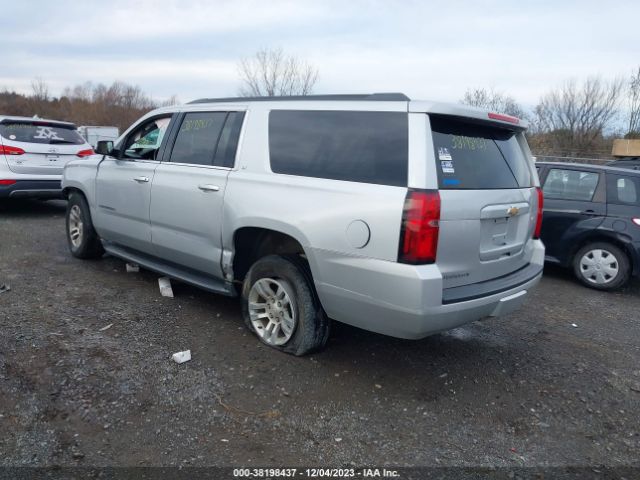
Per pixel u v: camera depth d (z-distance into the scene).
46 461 2.72
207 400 3.38
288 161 3.91
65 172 6.31
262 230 4.07
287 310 3.99
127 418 3.13
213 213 4.29
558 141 29.19
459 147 3.55
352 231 3.37
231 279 4.35
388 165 3.35
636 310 5.96
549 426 3.38
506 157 4.01
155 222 4.91
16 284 5.20
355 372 3.87
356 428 3.20
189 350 3.99
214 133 4.52
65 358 3.70
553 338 4.88
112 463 2.75
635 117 28.48
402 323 3.25
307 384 3.65
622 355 4.58
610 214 6.57
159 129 5.11
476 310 3.47
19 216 9.26
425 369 4.02
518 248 4.04
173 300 5.05
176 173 4.67
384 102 3.52
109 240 5.77
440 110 3.35
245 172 4.12
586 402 3.71
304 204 3.65
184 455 2.85
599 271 6.67
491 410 3.52
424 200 3.14
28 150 8.89
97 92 57.50
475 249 3.50
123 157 5.42
